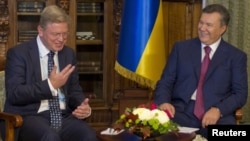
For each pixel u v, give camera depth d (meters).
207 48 3.94
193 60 3.96
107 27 5.36
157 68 4.59
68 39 5.30
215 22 3.80
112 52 5.40
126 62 4.60
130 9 4.58
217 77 3.90
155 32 4.59
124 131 3.17
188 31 5.46
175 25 5.45
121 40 4.65
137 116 3.03
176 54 4.04
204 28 3.82
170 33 5.44
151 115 3.04
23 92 3.40
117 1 5.28
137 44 4.56
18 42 5.23
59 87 3.49
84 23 5.42
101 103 5.46
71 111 3.81
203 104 3.88
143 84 4.59
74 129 3.55
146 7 4.55
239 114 3.80
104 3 5.34
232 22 5.38
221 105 3.76
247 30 5.36
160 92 3.96
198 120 3.88
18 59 3.57
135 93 5.21
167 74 4.04
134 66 4.57
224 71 3.91
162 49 4.64
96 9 5.39
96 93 5.53
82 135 3.49
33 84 3.48
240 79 3.88
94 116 5.42
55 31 3.46
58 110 3.64
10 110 3.59
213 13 3.81
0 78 3.79
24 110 3.59
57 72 3.67
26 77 3.56
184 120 3.89
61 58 3.72
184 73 3.97
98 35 5.48
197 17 5.45
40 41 3.64
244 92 3.87
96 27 5.46
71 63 3.78
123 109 5.19
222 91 3.90
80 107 3.57
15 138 3.47
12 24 5.18
